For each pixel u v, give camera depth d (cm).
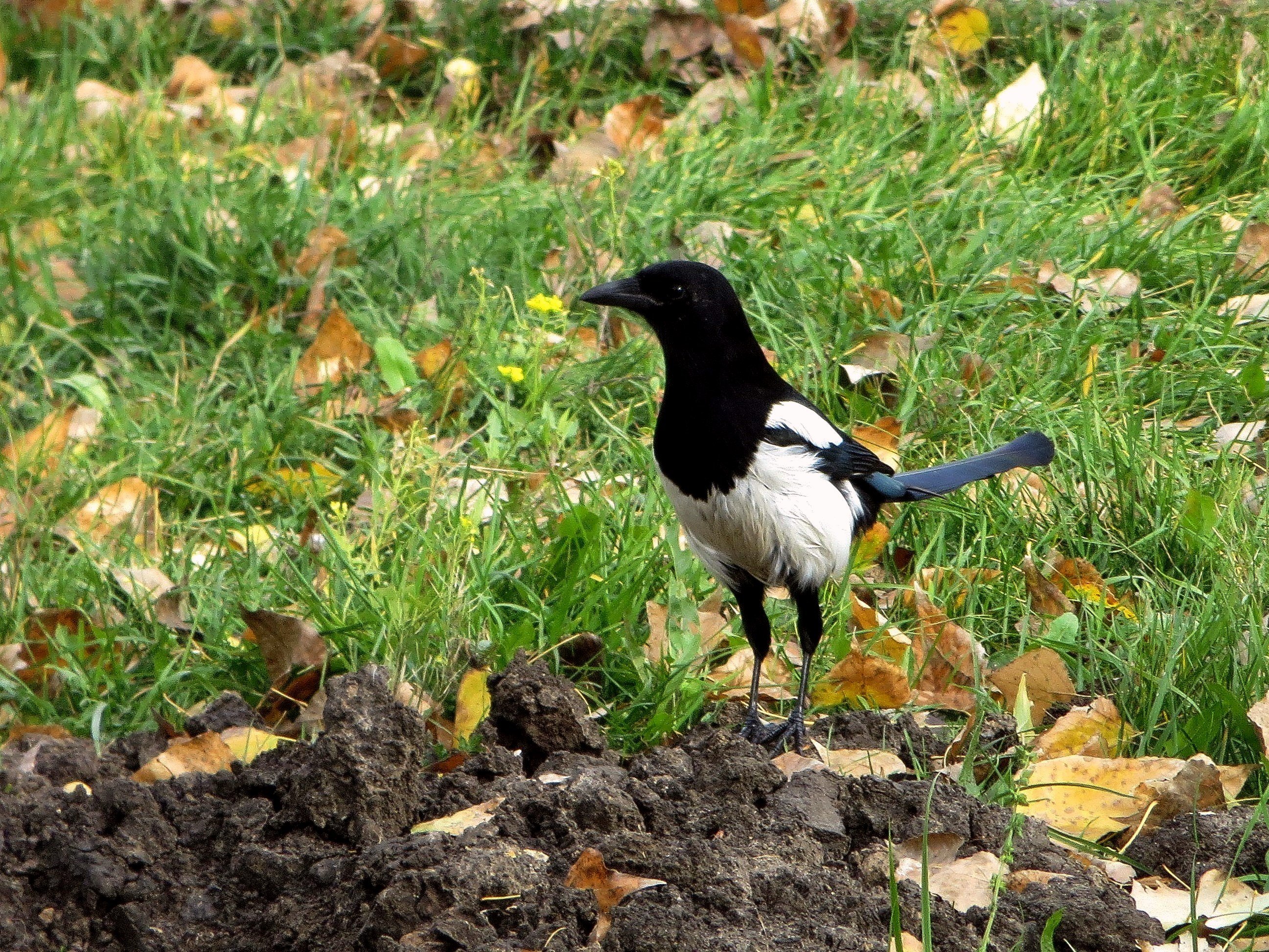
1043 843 627
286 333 1130
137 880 596
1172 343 1045
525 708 697
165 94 1534
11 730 755
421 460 936
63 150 1392
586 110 1466
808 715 789
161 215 1229
